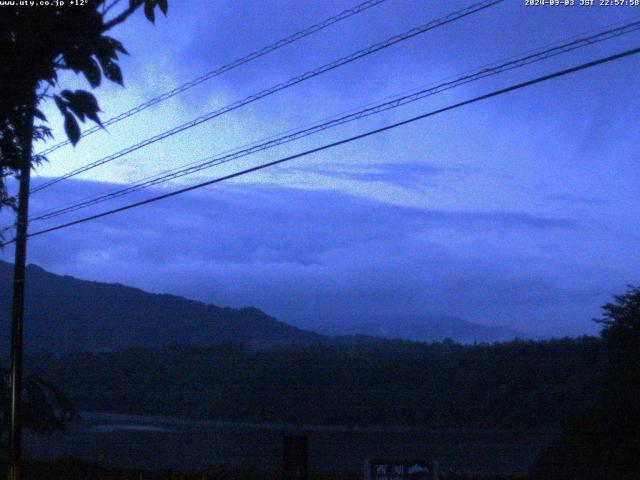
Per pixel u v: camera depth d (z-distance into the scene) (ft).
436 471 37.91
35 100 19.77
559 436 80.07
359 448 85.46
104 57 18.29
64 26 18.06
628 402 68.95
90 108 18.38
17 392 56.49
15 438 56.24
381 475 38.04
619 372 72.13
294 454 50.39
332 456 81.97
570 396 88.22
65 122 18.39
